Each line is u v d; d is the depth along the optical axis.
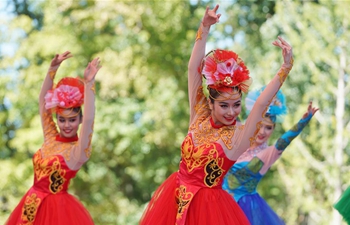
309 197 21.89
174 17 27.70
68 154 11.96
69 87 12.10
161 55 28.28
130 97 28.75
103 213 29.72
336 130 21.42
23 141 26.20
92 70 11.28
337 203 11.63
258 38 28.64
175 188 9.98
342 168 21.23
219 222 9.61
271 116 12.52
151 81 28.08
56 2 27.94
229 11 29.20
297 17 22.33
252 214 12.37
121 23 27.88
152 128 27.86
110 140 28.64
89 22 27.84
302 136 24.30
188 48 28.25
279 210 27.30
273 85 9.38
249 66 27.78
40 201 11.91
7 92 27.12
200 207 9.63
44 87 12.55
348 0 21.17
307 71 24.78
